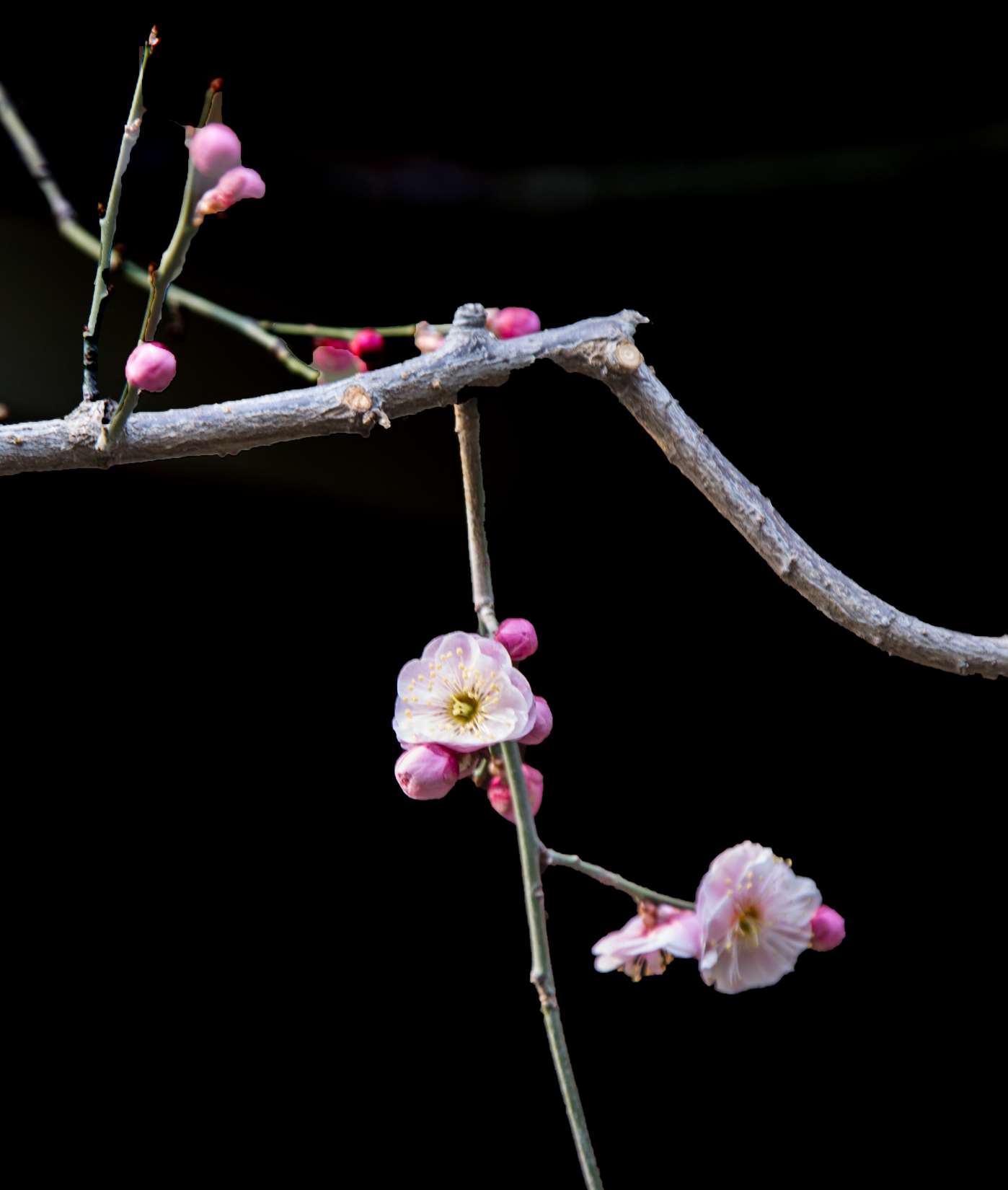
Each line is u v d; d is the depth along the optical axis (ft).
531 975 3.74
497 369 3.89
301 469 6.88
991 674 3.91
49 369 6.38
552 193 7.81
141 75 3.78
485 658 3.84
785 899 3.78
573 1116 3.71
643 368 3.91
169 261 3.74
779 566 3.90
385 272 7.39
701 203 7.80
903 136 7.66
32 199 6.36
